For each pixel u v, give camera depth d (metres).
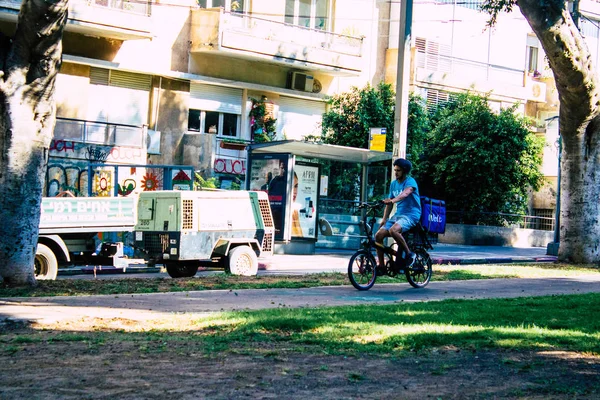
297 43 31.30
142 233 16.61
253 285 13.12
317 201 24.80
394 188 13.46
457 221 34.12
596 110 20.92
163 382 5.71
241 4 30.97
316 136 31.80
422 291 13.12
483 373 6.31
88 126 25.78
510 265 20.30
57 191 24.64
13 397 5.21
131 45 28.02
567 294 12.96
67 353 6.73
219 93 30.61
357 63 33.25
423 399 5.46
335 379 5.98
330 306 10.31
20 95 11.68
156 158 28.62
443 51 38.00
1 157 11.76
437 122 35.78
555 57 20.03
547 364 6.70
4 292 11.05
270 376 6.01
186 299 10.84
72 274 18.84
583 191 21.58
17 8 23.89
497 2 22.69
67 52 26.55
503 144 33.16
